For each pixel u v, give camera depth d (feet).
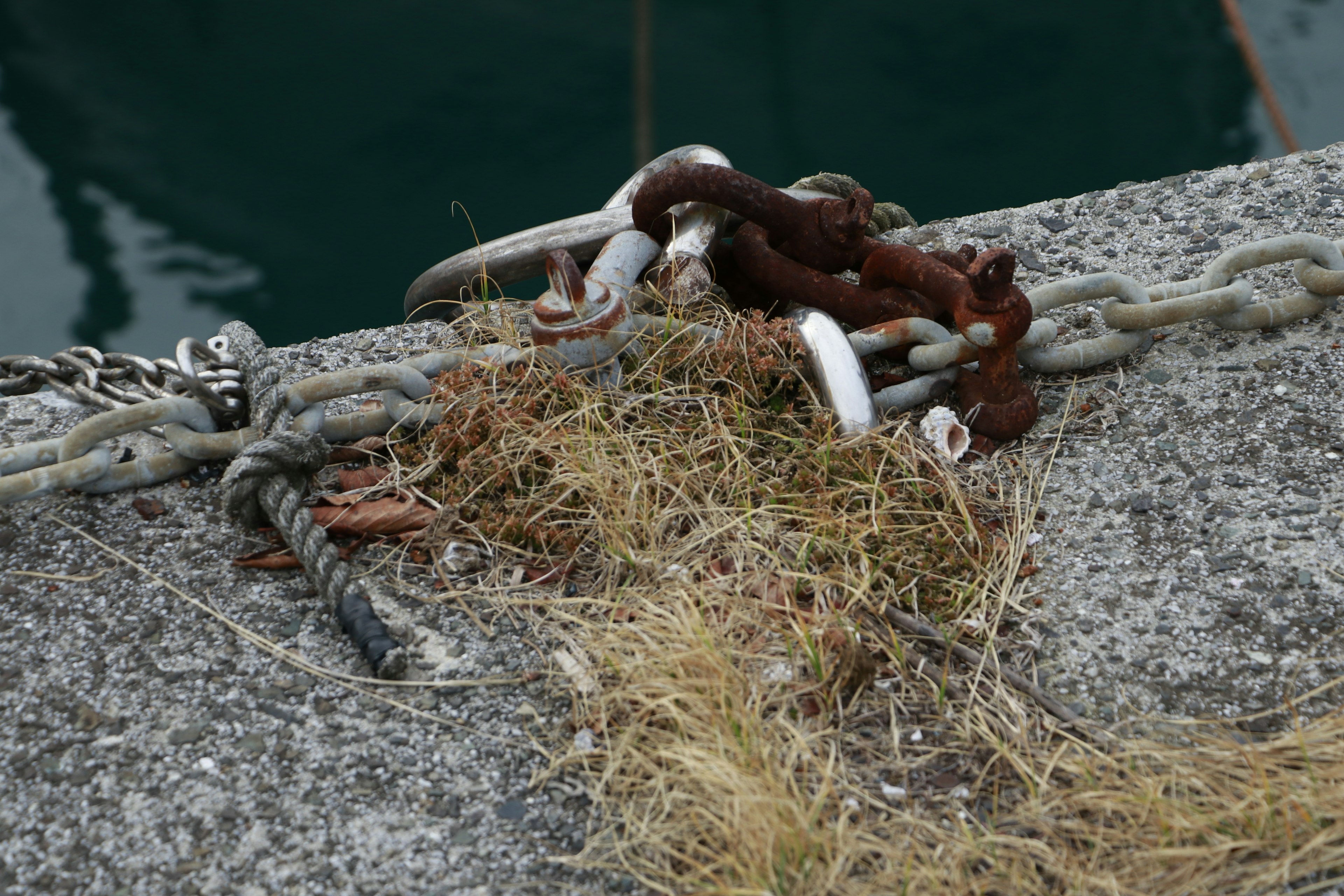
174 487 8.68
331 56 25.05
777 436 8.61
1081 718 6.72
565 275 8.45
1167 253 10.80
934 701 6.86
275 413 8.36
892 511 7.97
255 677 7.13
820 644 7.00
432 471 8.52
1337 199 11.14
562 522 7.93
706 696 6.46
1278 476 8.32
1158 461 8.62
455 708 6.95
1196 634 7.24
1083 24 25.45
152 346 22.74
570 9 24.61
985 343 8.45
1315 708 6.70
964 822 6.16
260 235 24.22
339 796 6.40
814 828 5.86
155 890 5.90
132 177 24.99
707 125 24.38
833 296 9.62
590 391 8.77
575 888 5.93
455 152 24.35
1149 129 23.43
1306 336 9.55
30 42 25.20
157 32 25.32
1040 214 11.73
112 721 6.82
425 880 5.98
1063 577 7.77
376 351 10.37
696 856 6.01
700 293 9.41
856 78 24.64
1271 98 22.44
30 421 9.49
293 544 7.65
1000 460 8.84
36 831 6.19
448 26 25.21
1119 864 5.87
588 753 6.54
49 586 7.79
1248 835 5.87
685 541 7.86
